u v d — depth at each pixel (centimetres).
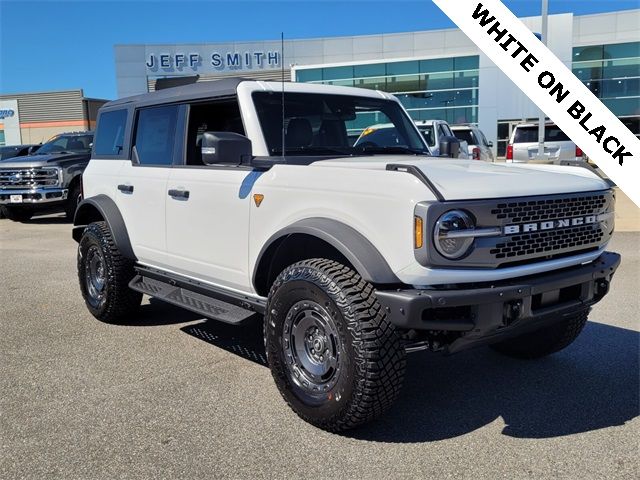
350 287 325
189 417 369
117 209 548
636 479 296
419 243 305
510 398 395
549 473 303
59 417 371
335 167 358
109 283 547
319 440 339
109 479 303
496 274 323
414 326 307
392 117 511
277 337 364
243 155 402
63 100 4453
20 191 1347
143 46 3312
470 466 310
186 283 479
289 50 3362
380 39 3353
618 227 1090
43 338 530
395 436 343
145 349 498
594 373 437
